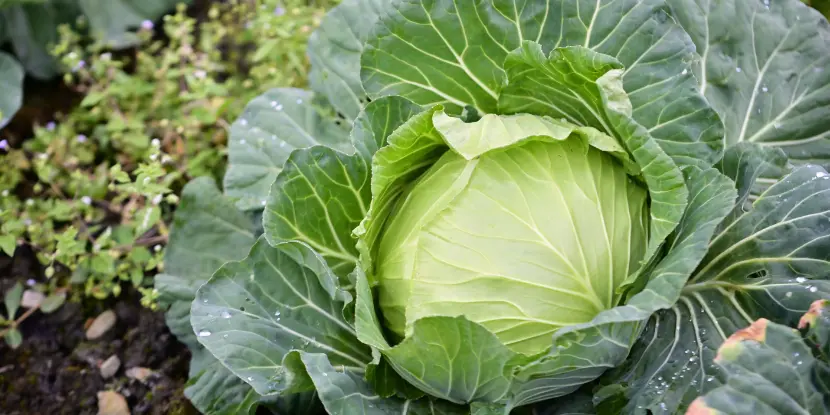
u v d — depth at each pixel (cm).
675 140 97
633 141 93
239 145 109
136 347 120
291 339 98
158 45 135
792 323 92
